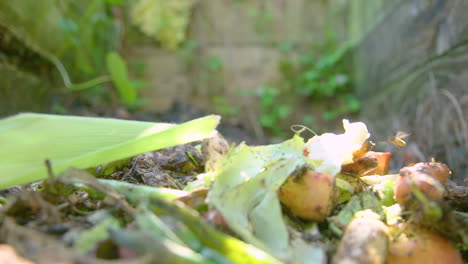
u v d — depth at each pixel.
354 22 2.10
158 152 0.44
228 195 0.25
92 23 1.83
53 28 1.44
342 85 2.12
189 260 0.19
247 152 0.28
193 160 0.43
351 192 0.30
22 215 0.25
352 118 1.97
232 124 2.03
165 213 0.24
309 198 0.27
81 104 1.64
